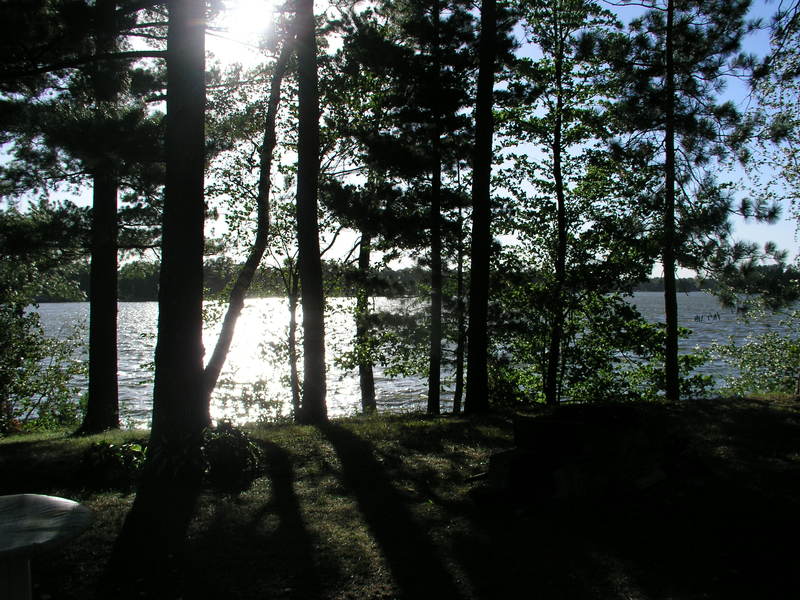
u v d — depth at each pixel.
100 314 12.82
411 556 5.17
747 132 13.29
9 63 7.82
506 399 17.84
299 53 11.35
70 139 8.81
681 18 13.84
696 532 5.52
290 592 4.59
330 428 10.48
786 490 6.50
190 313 6.76
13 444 10.23
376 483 7.18
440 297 15.16
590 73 15.80
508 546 5.33
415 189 15.06
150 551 5.18
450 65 14.09
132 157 9.18
